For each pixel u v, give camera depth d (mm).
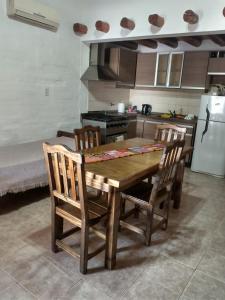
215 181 4043
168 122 4820
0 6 3045
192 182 3947
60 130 4277
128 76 5125
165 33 3537
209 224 2676
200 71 4559
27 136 3742
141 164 2117
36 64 3650
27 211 2709
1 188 2482
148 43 4645
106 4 3941
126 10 3799
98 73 4371
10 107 3420
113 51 4758
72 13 4031
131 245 2229
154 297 1673
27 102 3639
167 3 3436
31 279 1758
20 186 2650
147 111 5336
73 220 1825
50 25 3629
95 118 4469
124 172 1887
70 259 1986
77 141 2670
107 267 1907
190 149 2855
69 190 1899
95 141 2910
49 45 3783
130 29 3793
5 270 1827
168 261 2039
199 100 5004
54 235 1993
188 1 3279
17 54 3365
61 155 1686
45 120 3984
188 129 4582
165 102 5445
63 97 4227
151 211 2121
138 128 5258
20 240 2189
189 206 3086
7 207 2779
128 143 2961
